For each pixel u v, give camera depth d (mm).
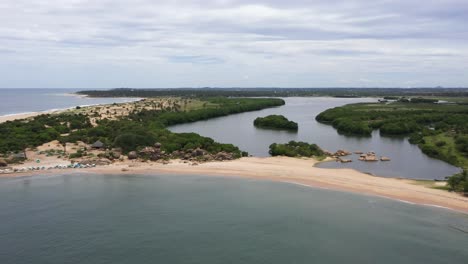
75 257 52531
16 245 56000
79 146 120062
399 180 88500
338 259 52500
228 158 109500
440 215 67688
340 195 78812
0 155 104438
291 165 102750
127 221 64812
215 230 61438
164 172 96125
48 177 91312
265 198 77062
